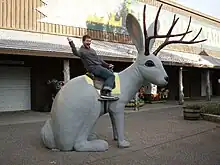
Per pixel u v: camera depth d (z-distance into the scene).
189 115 12.00
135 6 19.86
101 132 8.98
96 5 17.44
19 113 14.80
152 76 6.86
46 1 15.24
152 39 7.23
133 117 12.99
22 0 14.52
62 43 14.19
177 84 25.56
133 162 5.78
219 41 30.36
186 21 24.88
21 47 11.64
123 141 6.96
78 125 6.37
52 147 6.63
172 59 19.12
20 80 16.17
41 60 16.47
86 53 6.49
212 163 5.82
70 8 16.14
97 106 6.47
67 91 6.42
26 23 14.62
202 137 8.41
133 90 7.06
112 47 16.70
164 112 15.09
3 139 8.02
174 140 7.90
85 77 6.59
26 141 7.71
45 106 15.83
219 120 11.35
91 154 6.29
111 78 6.53
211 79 31.80
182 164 5.73
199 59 23.17
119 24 18.73
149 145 7.25
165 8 22.56
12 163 5.68
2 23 13.98
